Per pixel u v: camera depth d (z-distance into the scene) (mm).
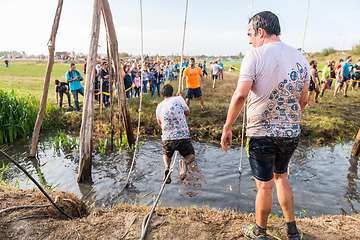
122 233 2281
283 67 1775
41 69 37219
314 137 6996
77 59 75625
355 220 2582
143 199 3914
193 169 5031
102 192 4156
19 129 7105
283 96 1806
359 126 7527
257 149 1916
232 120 1949
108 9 5477
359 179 4523
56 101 9570
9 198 2711
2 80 18859
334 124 7570
